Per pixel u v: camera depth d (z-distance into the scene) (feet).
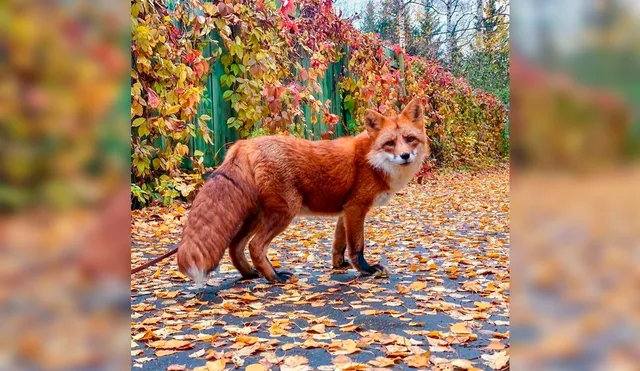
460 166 52.16
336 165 12.14
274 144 11.72
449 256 14.69
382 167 12.40
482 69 72.23
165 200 19.93
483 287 11.18
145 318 8.97
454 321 8.71
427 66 47.70
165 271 12.79
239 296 10.47
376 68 35.50
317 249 16.29
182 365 6.77
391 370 6.50
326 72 31.68
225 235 10.57
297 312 9.32
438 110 47.34
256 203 11.35
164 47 18.76
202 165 21.25
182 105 19.30
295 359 6.89
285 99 24.38
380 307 9.68
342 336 7.95
